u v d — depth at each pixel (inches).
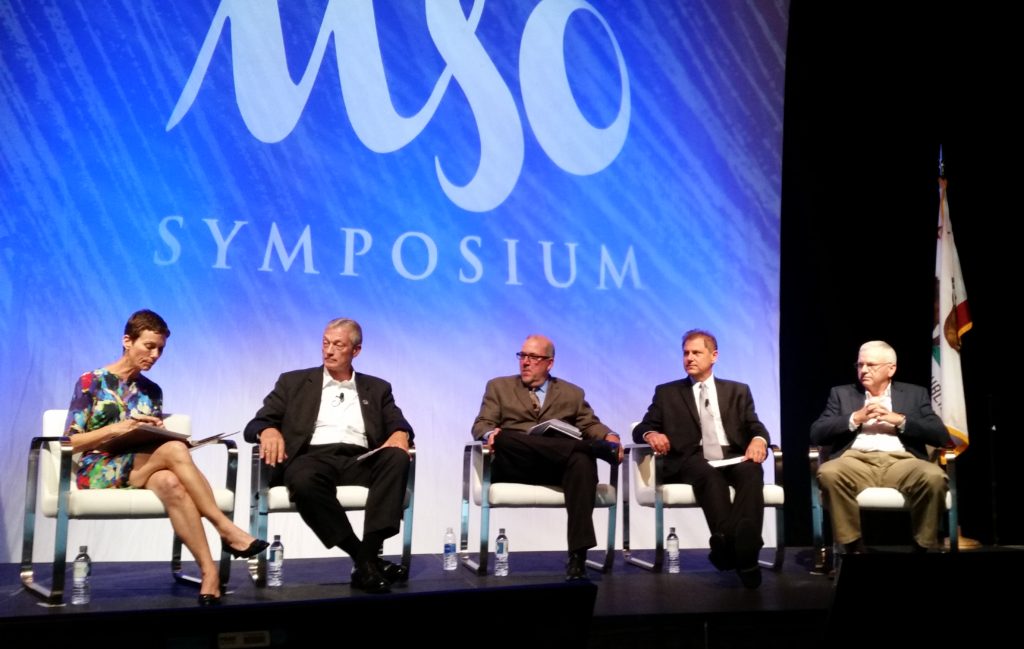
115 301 163.8
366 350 175.5
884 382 158.2
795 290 203.8
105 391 128.8
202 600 116.6
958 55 198.4
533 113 189.5
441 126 183.9
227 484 131.0
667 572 150.9
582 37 194.4
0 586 131.9
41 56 163.6
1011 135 192.9
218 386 167.8
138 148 167.6
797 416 199.9
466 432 178.9
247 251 171.3
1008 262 193.0
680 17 200.2
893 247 203.9
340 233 176.2
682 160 196.7
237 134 172.9
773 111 202.5
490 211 184.9
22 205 160.4
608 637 106.5
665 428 161.0
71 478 125.6
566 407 159.8
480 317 181.9
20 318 158.9
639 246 192.4
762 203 199.8
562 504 145.8
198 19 172.9
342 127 178.4
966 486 194.2
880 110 205.0
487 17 188.9
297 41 177.8
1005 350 192.4
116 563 158.7
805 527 196.4
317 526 130.3
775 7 203.9
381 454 133.2
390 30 182.9
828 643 61.6
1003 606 60.4
